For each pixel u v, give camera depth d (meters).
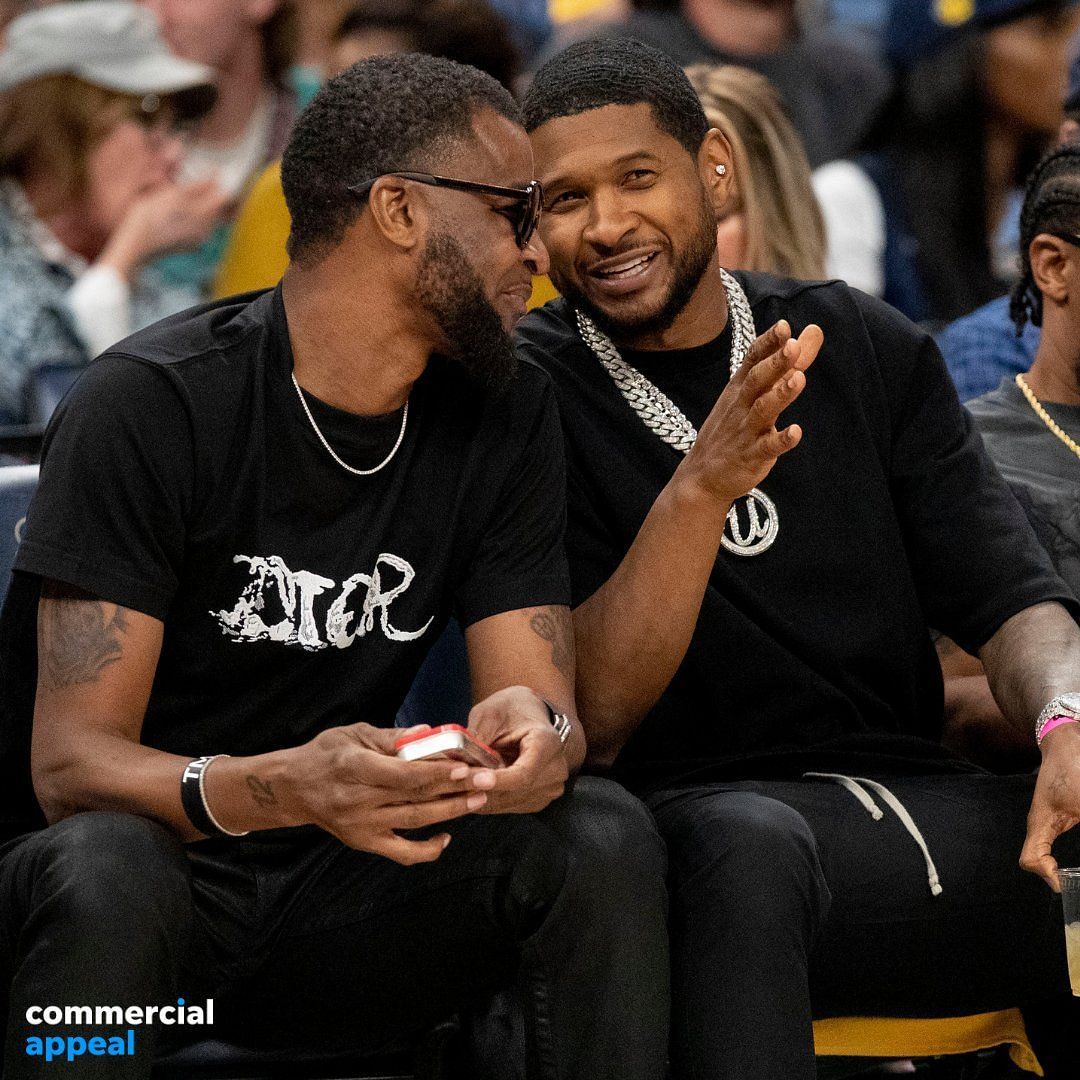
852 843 9.23
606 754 9.88
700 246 10.09
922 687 10.51
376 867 8.82
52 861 7.88
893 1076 10.44
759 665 9.98
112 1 16.92
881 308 10.66
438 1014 9.01
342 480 9.07
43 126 15.56
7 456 11.12
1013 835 9.45
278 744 9.13
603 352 10.38
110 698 8.54
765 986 8.37
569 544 10.23
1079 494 11.18
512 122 9.16
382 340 9.02
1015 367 12.53
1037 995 9.64
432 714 10.42
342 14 16.55
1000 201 16.92
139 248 15.59
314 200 9.01
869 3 26.19
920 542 10.40
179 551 8.87
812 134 19.70
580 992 8.35
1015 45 16.55
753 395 9.05
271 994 8.91
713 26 19.95
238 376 9.00
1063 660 9.76
